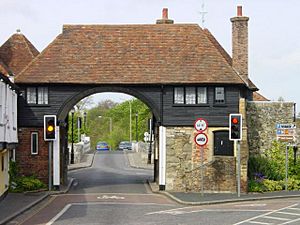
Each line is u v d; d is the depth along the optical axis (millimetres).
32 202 24891
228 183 30375
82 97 32781
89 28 35094
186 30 35125
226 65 33281
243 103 32594
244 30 36125
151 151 57594
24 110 32500
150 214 21172
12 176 30203
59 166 32500
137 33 35031
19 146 32438
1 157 25922
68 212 21969
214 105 32625
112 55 33844
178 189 32250
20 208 22594
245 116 33375
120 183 37500
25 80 32344
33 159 32500
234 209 22797
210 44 34312
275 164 34750
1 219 19125
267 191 31422
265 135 36406
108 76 32781
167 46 34344
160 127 32500
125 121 112688
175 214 21078
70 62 33344
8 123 27578
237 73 34688
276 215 20375
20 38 37062
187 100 32719
